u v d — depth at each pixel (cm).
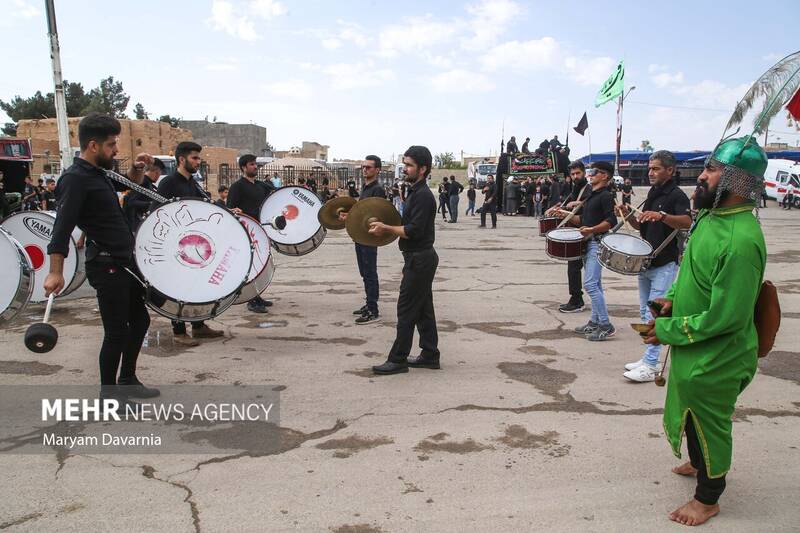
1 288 437
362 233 547
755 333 308
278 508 329
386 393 502
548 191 2653
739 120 310
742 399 496
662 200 545
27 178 1795
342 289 961
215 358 591
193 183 666
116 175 456
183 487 350
